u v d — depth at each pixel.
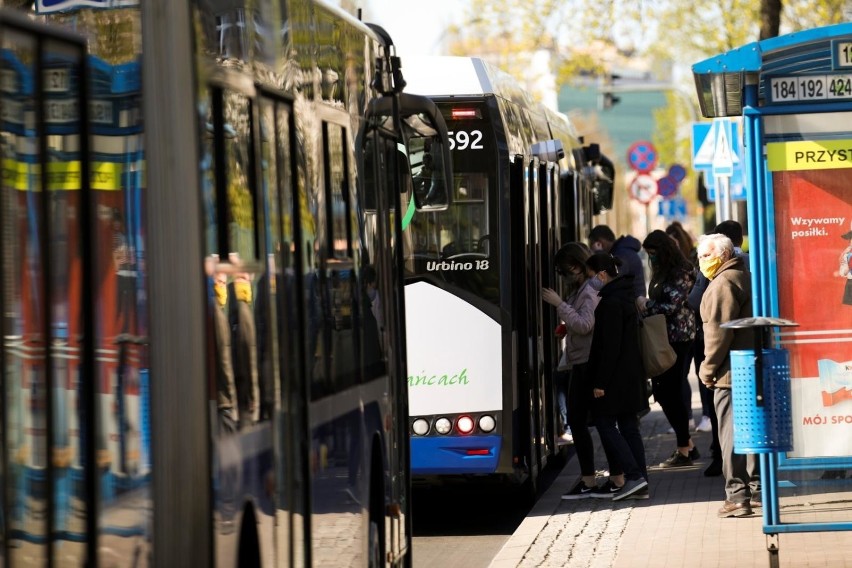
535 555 23.89
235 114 11.91
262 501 12.10
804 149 21.44
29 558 9.28
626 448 29.03
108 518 10.09
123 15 10.66
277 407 12.73
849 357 21.53
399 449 19.95
